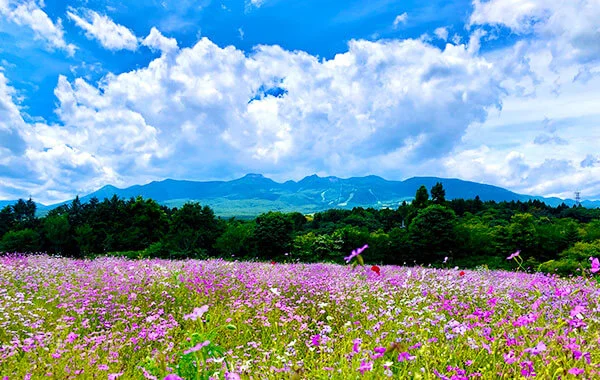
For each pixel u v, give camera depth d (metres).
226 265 13.15
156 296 9.25
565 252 36.53
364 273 11.64
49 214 62.44
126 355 5.95
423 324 5.96
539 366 4.29
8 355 5.22
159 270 11.73
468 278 10.84
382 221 75.25
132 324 7.28
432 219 42.84
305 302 9.12
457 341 5.16
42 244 53.28
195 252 43.59
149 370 4.44
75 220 58.38
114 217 55.38
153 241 52.47
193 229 47.59
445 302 7.52
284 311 7.99
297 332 6.84
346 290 9.72
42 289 9.80
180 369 4.27
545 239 41.09
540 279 9.95
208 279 10.47
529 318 4.90
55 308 8.30
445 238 41.41
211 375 4.10
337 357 5.14
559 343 4.44
